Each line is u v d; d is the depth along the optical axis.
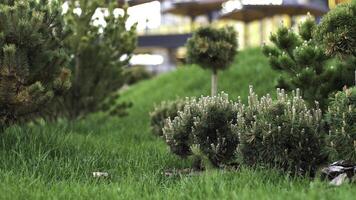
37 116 8.61
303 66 7.46
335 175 5.84
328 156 5.71
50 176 6.26
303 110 6.15
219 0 38.03
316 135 5.82
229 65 10.71
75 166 6.78
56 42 7.98
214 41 10.47
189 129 7.05
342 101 5.51
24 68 7.17
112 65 11.77
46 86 7.86
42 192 5.30
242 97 14.04
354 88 5.57
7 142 7.46
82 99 11.65
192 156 6.86
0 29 7.22
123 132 11.00
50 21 7.75
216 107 6.91
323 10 27.42
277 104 6.05
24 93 7.32
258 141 5.92
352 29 6.11
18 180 5.69
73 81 11.45
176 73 19.41
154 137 10.16
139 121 13.44
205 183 5.36
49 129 9.05
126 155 7.72
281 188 5.13
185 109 7.20
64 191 5.31
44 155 6.81
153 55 48.78
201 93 15.64
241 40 38.78
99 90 11.85
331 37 6.15
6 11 7.17
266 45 8.15
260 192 4.70
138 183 5.71
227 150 6.74
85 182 5.97
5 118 7.68
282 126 5.82
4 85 7.18
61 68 8.02
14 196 5.09
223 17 32.41
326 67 7.64
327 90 7.27
